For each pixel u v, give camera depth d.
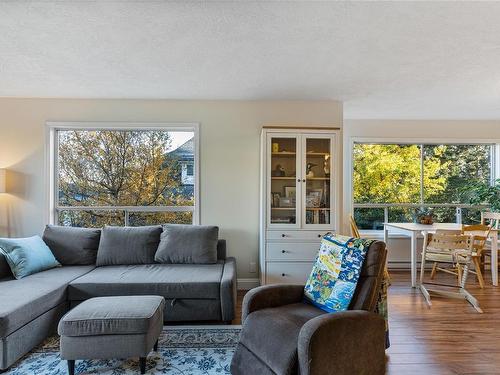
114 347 1.92
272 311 1.92
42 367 2.04
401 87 3.28
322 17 1.95
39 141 3.60
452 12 1.88
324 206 3.43
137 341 1.94
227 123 3.72
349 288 1.88
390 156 4.90
